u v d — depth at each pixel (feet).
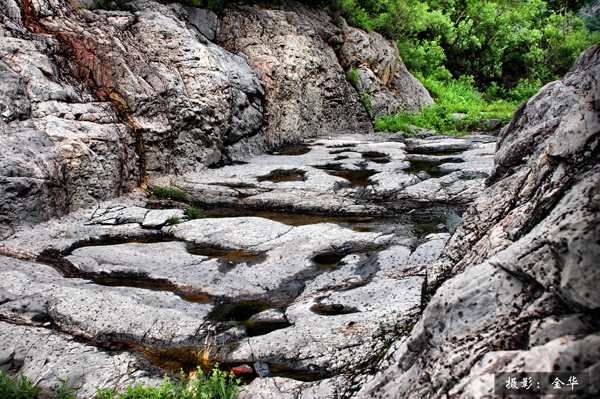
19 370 9.05
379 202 21.20
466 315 6.39
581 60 11.13
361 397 7.13
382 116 47.60
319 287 13.01
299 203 21.18
